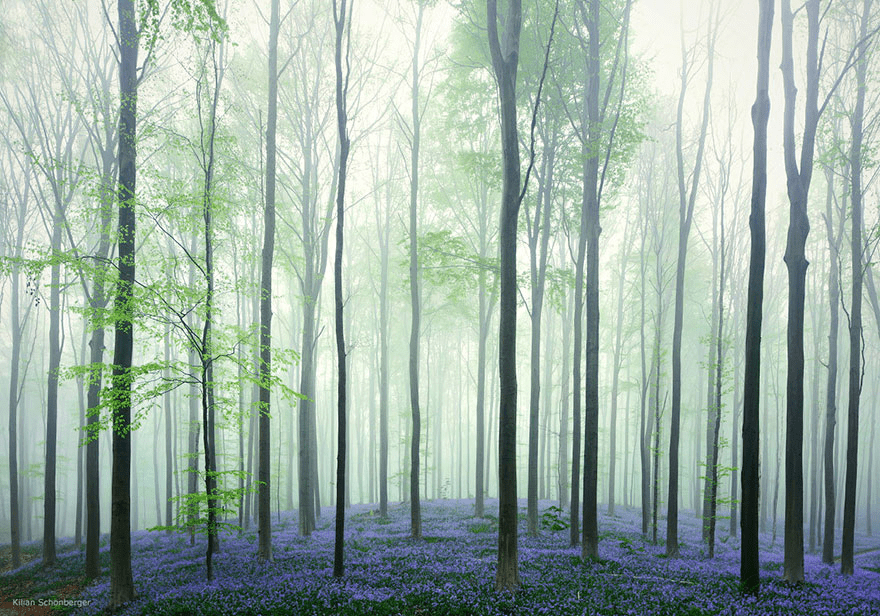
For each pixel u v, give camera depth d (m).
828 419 20.00
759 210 12.29
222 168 19.41
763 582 13.23
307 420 22.58
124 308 12.41
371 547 17.84
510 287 12.27
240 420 15.80
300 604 10.83
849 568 15.93
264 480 16.25
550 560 15.27
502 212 12.61
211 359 12.99
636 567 14.59
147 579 14.66
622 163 19.83
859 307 17.22
